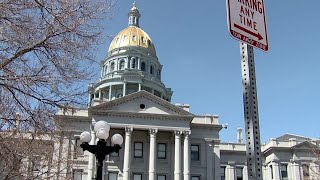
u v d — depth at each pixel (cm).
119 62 9062
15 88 1277
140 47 9231
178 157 5731
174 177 5712
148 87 8738
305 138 6894
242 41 550
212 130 6212
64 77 1329
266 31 584
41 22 1267
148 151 5912
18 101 1321
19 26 1231
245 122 556
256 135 543
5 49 1244
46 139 1908
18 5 1207
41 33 1270
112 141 1675
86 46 1334
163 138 6053
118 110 5816
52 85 1317
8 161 1553
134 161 5838
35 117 1384
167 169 5878
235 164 6912
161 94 8938
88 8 1308
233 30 542
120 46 9344
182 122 5931
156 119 5900
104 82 8775
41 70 1297
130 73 8688
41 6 1230
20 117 1356
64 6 1265
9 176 1767
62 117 1555
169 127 5872
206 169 5997
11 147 1566
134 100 5931
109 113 5778
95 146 1636
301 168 6544
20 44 1252
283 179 6650
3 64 1234
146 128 5825
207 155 6075
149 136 5931
